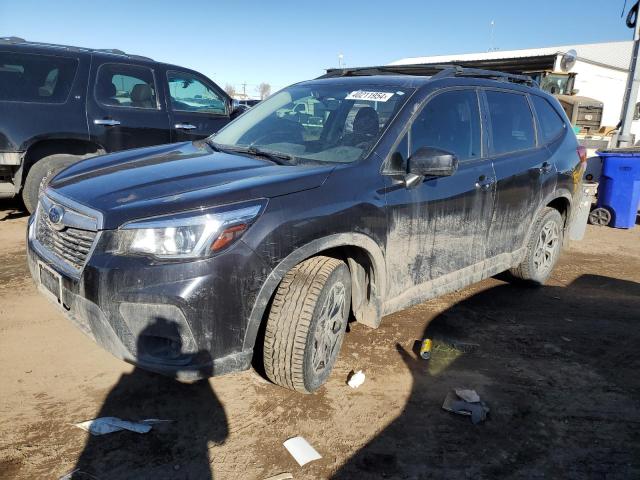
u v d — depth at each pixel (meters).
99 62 6.46
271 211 2.68
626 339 4.11
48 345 3.53
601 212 8.55
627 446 2.81
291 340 2.82
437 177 3.58
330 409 2.99
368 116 3.56
